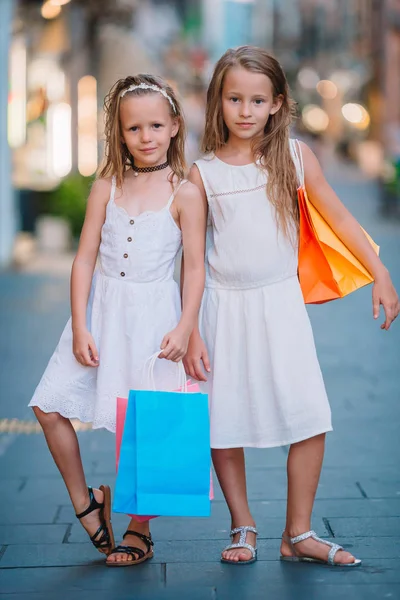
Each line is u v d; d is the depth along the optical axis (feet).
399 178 90.27
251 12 214.48
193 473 13.84
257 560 15.19
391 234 73.92
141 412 13.78
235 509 15.39
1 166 60.18
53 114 70.95
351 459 21.39
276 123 14.97
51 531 16.96
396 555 15.26
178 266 52.85
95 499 15.02
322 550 14.85
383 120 160.25
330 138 228.84
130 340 14.51
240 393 15.01
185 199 14.67
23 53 69.67
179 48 118.83
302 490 15.05
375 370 31.63
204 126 15.34
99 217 14.93
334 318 43.06
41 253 65.00
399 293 45.21
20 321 41.24
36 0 65.67
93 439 23.68
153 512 13.82
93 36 69.15
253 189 14.87
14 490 19.62
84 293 14.65
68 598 13.65
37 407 14.67
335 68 226.99
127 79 14.67
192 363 14.90
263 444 14.90
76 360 14.66
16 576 14.62
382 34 164.55
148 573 14.65
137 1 76.54
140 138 14.51
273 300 14.87
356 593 13.62
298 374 14.83
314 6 244.22
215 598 13.52
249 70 14.56
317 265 15.07
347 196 111.55
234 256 14.88
